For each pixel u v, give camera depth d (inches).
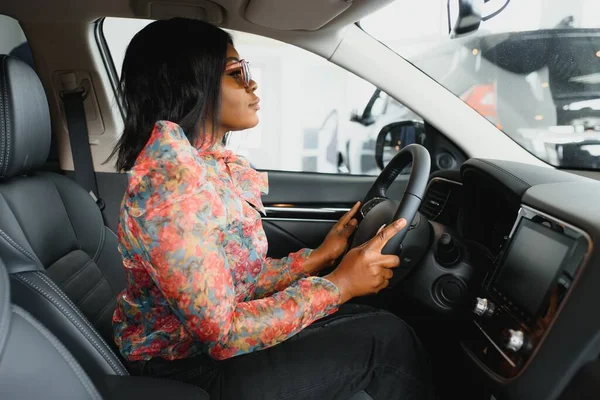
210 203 32.6
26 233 42.9
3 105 41.1
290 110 127.3
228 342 34.1
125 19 64.3
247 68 39.8
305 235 69.5
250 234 39.0
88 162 69.3
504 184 43.3
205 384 37.3
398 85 61.9
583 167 59.3
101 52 67.2
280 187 74.4
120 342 39.4
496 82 127.6
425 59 137.7
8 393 24.5
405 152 48.9
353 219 50.6
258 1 51.3
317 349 38.6
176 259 31.4
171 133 33.3
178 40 37.1
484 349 38.7
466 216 53.4
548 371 31.3
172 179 31.6
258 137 132.3
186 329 35.8
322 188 75.4
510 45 125.1
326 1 49.4
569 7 117.4
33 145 44.6
